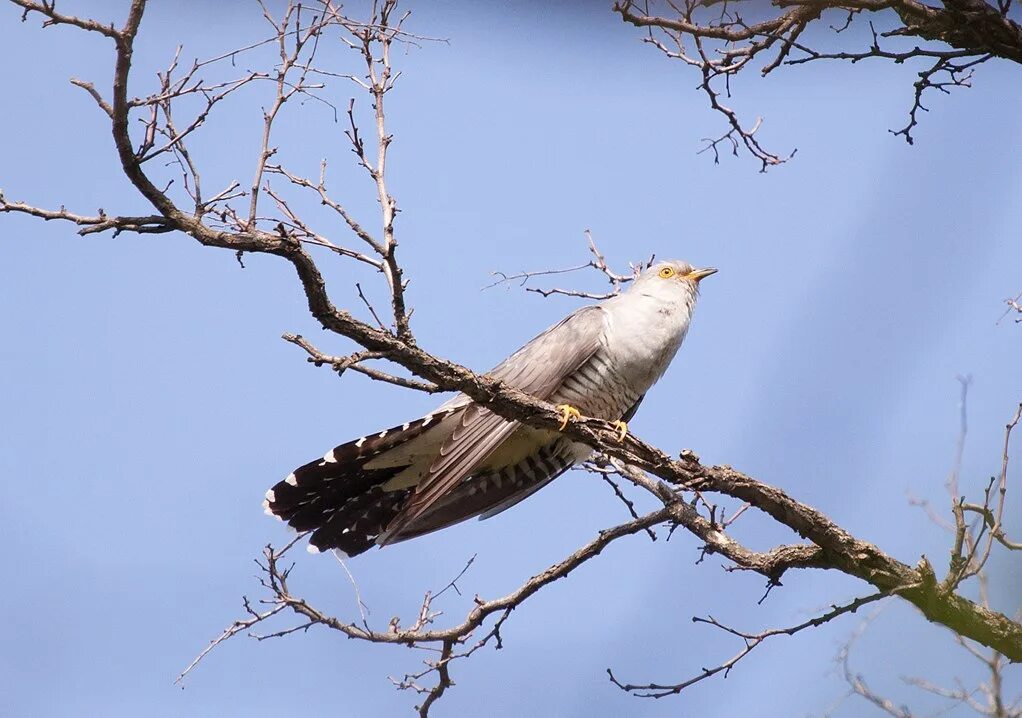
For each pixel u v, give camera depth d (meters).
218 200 7.59
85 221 7.35
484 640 10.00
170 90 7.35
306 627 9.30
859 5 8.17
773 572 9.29
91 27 6.70
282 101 7.97
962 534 8.38
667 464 9.23
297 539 9.38
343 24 8.35
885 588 8.81
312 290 7.77
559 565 10.06
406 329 8.24
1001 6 8.16
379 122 8.43
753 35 8.52
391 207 8.11
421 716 9.99
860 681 7.40
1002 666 7.35
